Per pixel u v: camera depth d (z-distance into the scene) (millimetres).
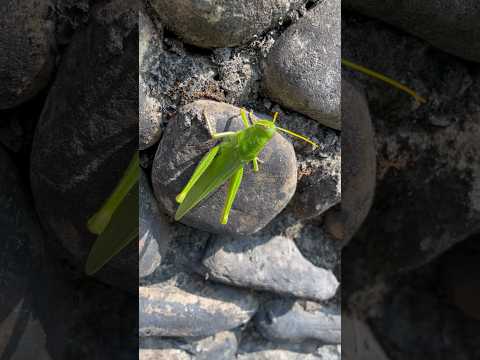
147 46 200
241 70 217
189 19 203
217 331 232
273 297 268
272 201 226
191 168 208
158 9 202
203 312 227
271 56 216
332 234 241
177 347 221
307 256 239
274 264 244
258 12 212
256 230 231
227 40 213
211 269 233
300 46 212
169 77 208
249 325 245
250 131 211
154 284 217
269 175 223
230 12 207
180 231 226
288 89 215
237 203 224
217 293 234
